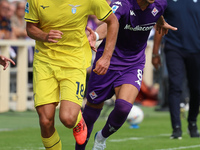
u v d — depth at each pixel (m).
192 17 25.23
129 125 33.19
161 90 48.69
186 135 27.70
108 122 17.72
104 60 16.78
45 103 15.99
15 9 47.91
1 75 42.75
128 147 22.52
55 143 16.28
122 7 17.80
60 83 16.36
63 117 15.62
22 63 44.12
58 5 15.99
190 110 26.41
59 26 16.20
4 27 45.47
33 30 16.28
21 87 44.19
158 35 24.70
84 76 16.61
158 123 34.94
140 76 18.41
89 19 42.94
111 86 18.50
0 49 42.81
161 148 22.27
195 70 25.73
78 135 16.98
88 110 19.16
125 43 18.47
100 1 16.50
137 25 18.16
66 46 16.44
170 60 25.56
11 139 25.22
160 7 18.39
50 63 16.31
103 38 18.22
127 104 17.38
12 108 46.53
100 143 18.34
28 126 32.09
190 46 25.34
